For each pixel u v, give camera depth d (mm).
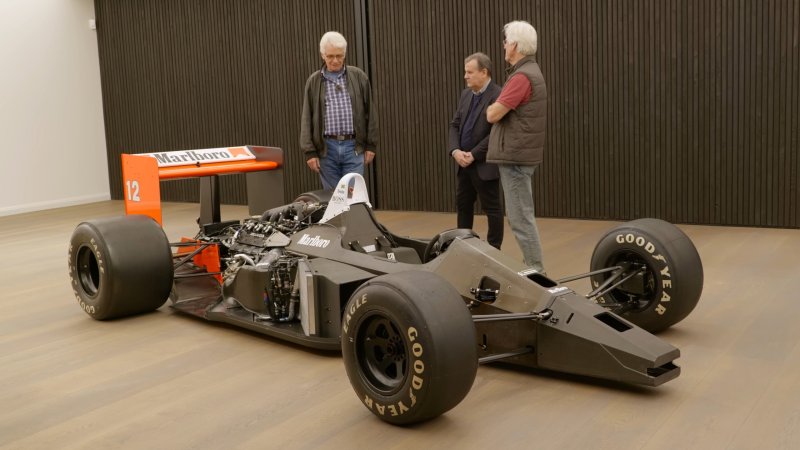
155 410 3326
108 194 11102
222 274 4934
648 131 7223
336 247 4191
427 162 8461
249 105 9562
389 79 8523
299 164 9320
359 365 3133
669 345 3236
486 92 5328
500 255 3660
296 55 9086
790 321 4184
